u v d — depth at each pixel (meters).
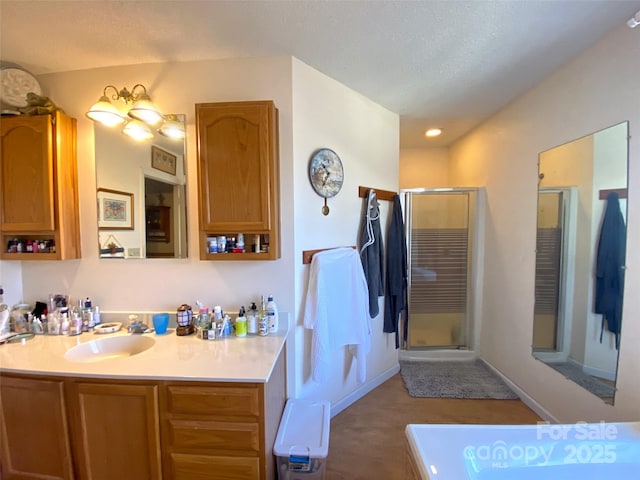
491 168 2.72
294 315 1.79
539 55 1.73
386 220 2.63
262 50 1.67
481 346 2.95
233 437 1.24
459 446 1.19
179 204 1.78
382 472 1.63
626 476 1.15
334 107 2.05
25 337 1.63
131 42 1.56
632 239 1.44
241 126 1.56
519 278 2.32
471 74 1.95
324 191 1.96
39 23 1.40
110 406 1.27
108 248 1.81
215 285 1.81
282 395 1.69
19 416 1.32
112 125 1.74
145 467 1.28
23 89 1.76
